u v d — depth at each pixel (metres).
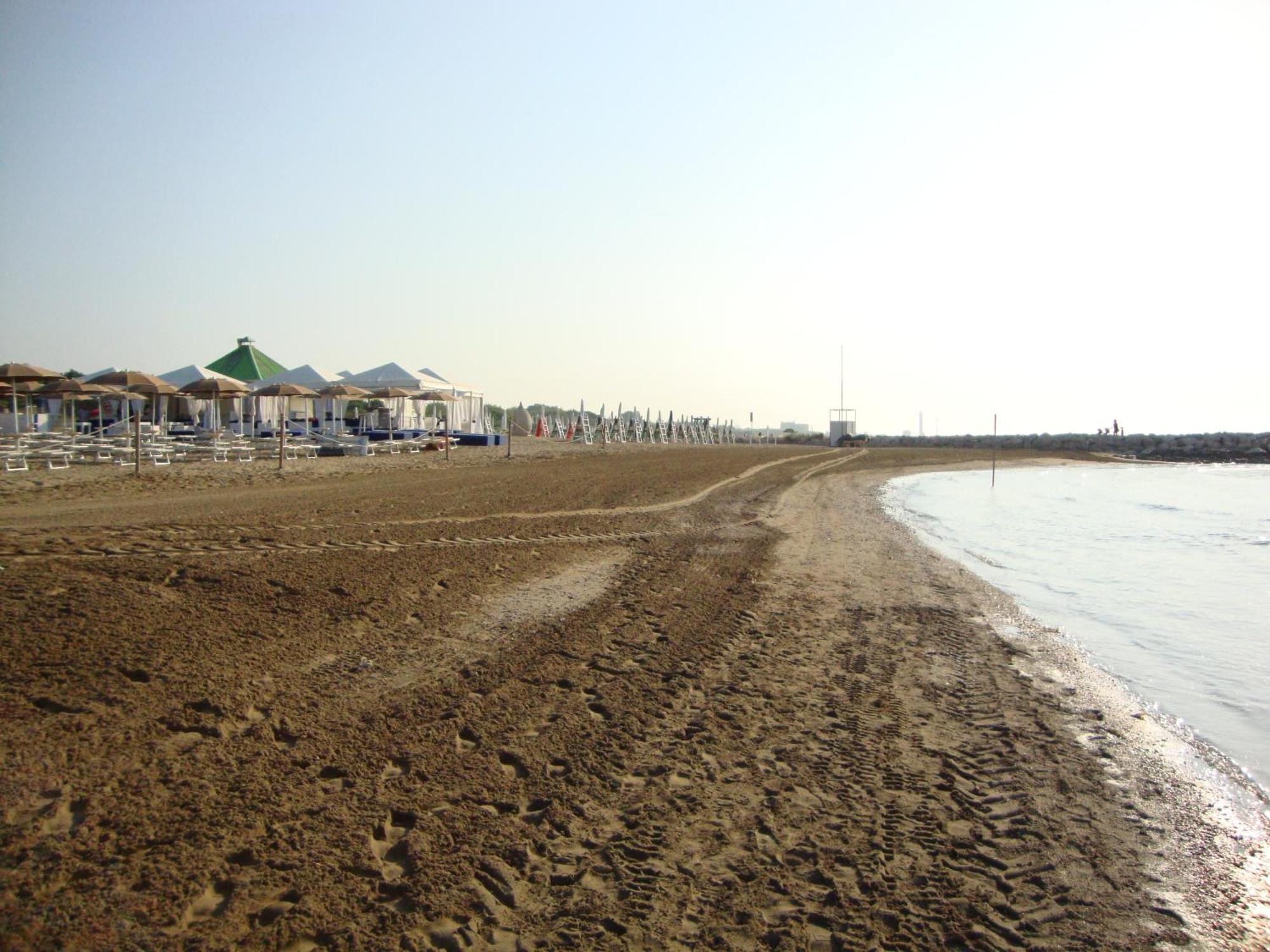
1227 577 14.55
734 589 11.17
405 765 4.97
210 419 35.16
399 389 35.91
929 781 5.41
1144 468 60.25
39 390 26.95
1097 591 13.09
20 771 4.30
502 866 4.02
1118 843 4.75
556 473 27.20
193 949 3.20
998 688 7.59
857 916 3.84
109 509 12.83
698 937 3.60
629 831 4.47
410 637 7.46
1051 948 3.70
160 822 4.04
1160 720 6.98
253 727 5.21
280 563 9.23
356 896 3.65
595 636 8.18
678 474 31.05
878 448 81.00
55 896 3.40
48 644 5.90
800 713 6.50
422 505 16.03
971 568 14.87
